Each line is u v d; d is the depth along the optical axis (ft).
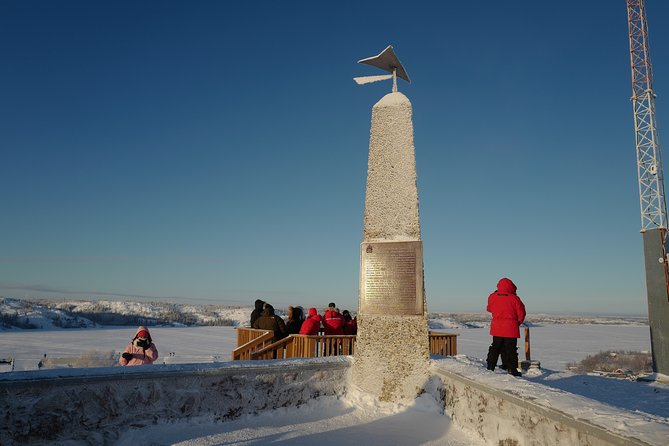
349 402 21.24
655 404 27.02
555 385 33.96
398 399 21.40
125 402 16.72
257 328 37.42
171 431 16.96
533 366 40.68
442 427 18.20
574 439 10.78
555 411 11.44
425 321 21.89
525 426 13.26
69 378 15.69
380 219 23.89
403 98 25.16
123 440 16.15
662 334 43.45
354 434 17.34
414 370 21.59
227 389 18.78
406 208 23.52
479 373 17.35
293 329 39.78
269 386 19.79
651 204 46.26
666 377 40.81
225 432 17.16
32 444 14.84
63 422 15.47
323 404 20.89
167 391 17.54
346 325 38.73
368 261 23.49
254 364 19.65
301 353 32.58
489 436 15.52
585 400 12.03
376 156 24.77
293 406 20.25
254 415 19.12
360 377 22.11
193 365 18.51
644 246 46.24
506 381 15.42
